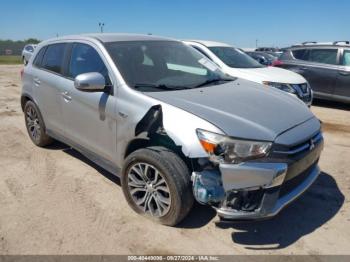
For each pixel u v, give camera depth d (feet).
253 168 9.52
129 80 12.25
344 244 10.57
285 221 11.71
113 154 12.70
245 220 9.80
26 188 13.99
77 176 14.99
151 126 11.02
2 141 19.63
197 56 15.48
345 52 29.27
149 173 11.25
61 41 16.19
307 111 12.19
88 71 13.71
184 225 11.37
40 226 11.41
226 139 9.64
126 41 14.12
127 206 12.53
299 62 31.53
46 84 16.07
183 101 11.09
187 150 9.92
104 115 12.59
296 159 10.19
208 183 9.93
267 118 10.65
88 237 10.85
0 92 37.99
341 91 29.35
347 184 14.34
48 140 17.97
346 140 20.48
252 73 24.62
